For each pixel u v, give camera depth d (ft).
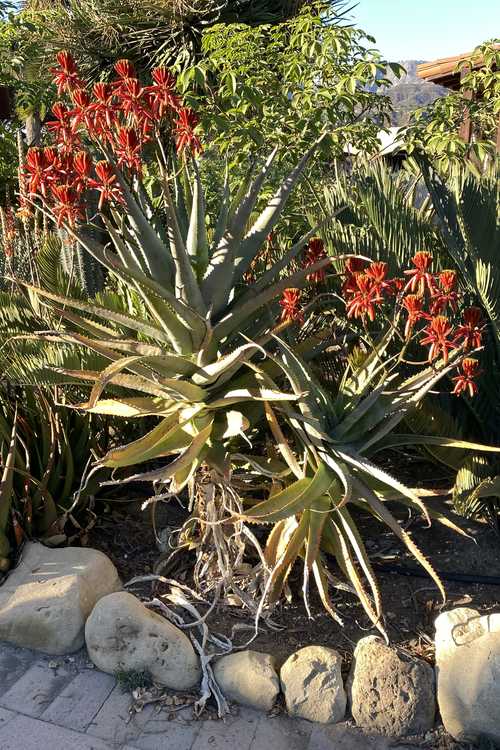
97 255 9.43
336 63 18.19
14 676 9.92
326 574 10.63
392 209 12.87
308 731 8.99
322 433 10.07
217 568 11.13
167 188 9.41
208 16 34.50
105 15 35.04
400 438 10.94
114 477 13.44
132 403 10.82
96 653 9.97
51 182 9.20
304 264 12.91
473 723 8.49
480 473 11.47
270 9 35.37
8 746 8.70
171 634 9.83
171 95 9.55
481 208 11.55
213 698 9.54
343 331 13.34
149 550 12.51
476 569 11.55
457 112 19.79
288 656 9.97
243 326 11.55
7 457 11.50
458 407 13.04
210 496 10.82
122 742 8.81
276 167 18.22
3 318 12.94
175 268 10.52
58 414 12.51
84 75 37.78
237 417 10.28
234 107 18.10
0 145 25.40
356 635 10.33
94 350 10.75
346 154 19.79
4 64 28.22
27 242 13.60
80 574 10.93
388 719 8.84
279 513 9.43
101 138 9.46
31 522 12.12
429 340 9.11
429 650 9.84
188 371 10.48
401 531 9.95
